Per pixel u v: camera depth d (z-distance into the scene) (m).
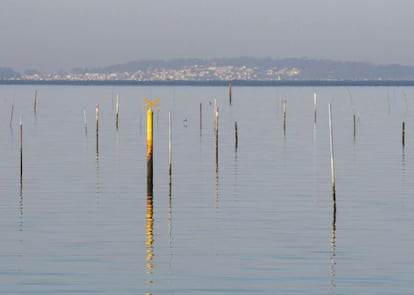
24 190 86.75
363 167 108.75
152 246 59.47
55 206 76.44
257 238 62.41
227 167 108.38
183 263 54.56
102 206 76.56
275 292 47.94
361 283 49.78
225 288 48.72
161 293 47.69
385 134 164.88
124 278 50.69
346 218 70.69
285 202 79.25
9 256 56.03
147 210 74.56
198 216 71.75
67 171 103.50
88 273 51.75
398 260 55.38
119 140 149.50
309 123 197.25
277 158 119.69
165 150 131.25
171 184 90.38
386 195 83.94
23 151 129.50
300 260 55.41
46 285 48.91
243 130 174.38
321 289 48.53
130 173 101.62
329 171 104.44
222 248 58.97
